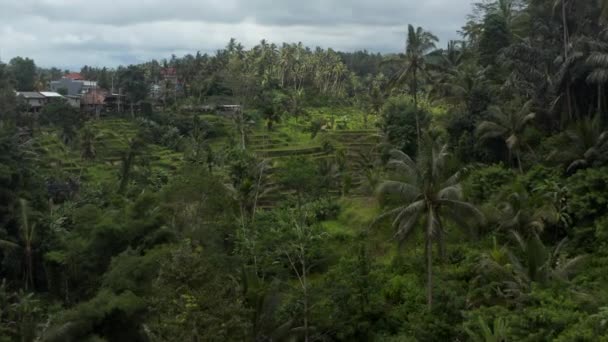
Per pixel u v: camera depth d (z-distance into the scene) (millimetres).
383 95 93438
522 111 43656
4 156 53156
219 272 26578
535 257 29078
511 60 49688
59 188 67188
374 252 42750
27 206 47250
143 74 119062
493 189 41281
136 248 38594
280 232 38938
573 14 48281
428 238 29891
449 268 35750
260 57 135625
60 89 124188
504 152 47000
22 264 46062
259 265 39094
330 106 126188
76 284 40688
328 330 31703
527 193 38125
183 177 43344
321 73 140375
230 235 41281
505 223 35562
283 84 138125
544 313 23531
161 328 22172
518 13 60562
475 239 36281
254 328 27688
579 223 35531
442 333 28141
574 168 39312
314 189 51062
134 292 32156
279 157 78500
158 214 40312
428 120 59750
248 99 111000
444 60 59156
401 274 37594
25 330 31266
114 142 92812
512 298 28844
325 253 40406
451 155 47312
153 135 96375
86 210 43750
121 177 71812
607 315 21578
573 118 45406
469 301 29984
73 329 29703
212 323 20875
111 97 115562
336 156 70688
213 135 96500
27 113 96625
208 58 135750
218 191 42344
